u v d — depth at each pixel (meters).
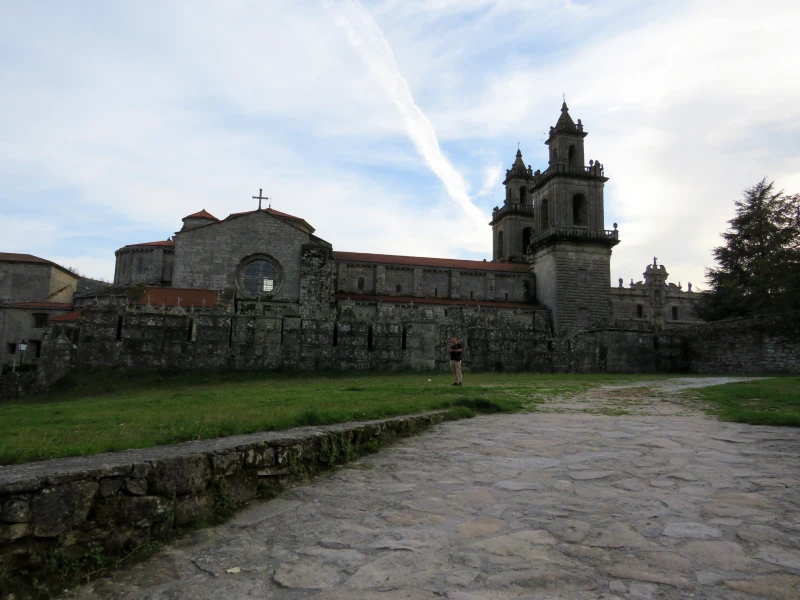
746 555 4.86
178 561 5.34
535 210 76.56
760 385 17.42
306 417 9.87
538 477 7.62
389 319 28.73
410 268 68.62
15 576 4.62
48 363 24.86
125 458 5.89
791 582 4.34
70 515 5.00
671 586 4.34
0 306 58.34
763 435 10.08
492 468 8.21
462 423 12.19
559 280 68.06
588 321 67.75
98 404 16.03
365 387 19.23
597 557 4.96
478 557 5.07
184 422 8.94
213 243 54.25
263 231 55.22
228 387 22.86
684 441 9.67
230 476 6.73
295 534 5.92
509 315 64.94
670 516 5.91
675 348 32.69
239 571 5.07
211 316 26.44
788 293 23.58
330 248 56.62
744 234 58.53
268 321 26.94
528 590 4.40
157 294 48.50
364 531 5.90
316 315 53.50
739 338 29.80
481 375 27.23
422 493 7.14
